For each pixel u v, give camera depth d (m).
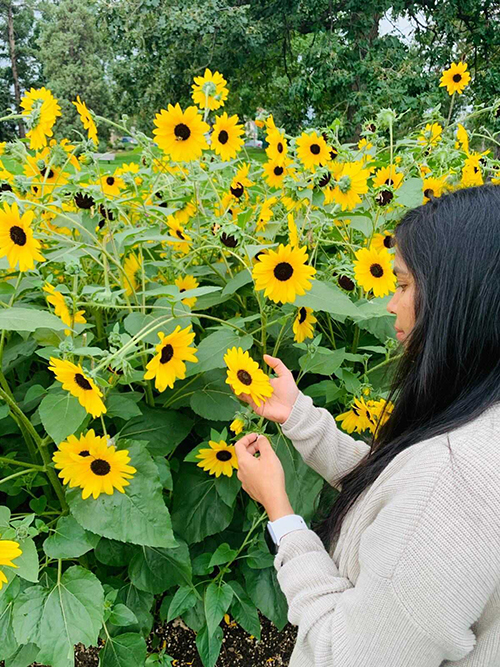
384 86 12.15
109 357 1.58
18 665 1.97
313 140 2.50
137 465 1.87
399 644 0.93
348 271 2.29
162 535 1.79
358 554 1.07
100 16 15.16
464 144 3.30
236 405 2.13
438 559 0.86
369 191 2.83
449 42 14.09
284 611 2.19
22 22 45.31
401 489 0.97
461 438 0.93
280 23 14.80
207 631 2.12
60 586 1.89
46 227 2.45
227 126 2.56
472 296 0.98
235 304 2.67
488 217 0.99
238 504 2.48
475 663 0.97
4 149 2.61
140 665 1.99
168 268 2.45
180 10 14.05
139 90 15.55
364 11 13.29
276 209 2.83
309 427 1.61
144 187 2.91
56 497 2.37
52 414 1.71
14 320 1.49
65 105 35.56
